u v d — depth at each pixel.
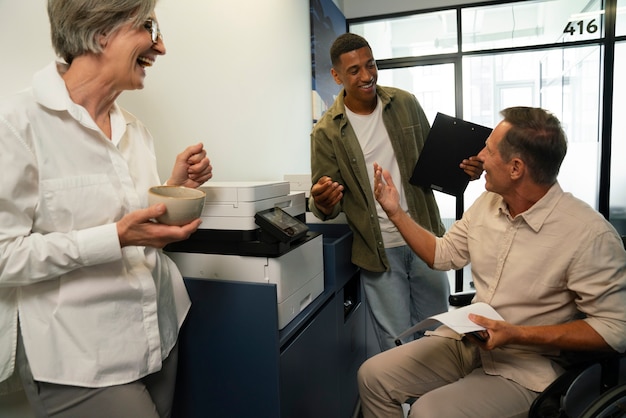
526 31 3.73
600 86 3.59
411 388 1.36
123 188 0.90
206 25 1.81
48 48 1.13
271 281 1.22
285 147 2.75
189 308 1.19
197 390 1.24
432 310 1.95
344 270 1.78
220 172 1.94
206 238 1.28
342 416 1.74
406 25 4.02
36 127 0.77
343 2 4.14
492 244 1.29
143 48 0.85
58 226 0.80
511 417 1.14
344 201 1.87
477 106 3.94
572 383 1.06
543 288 1.18
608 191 3.62
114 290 0.87
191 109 1.71
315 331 1.44
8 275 0.72
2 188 0.71
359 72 1.74
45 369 0.81
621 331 1.08
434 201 1.96
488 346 1.08
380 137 1.86
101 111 0.90
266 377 1.16
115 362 0.87
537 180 1.17
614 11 3.44
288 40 2.78
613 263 1.09
